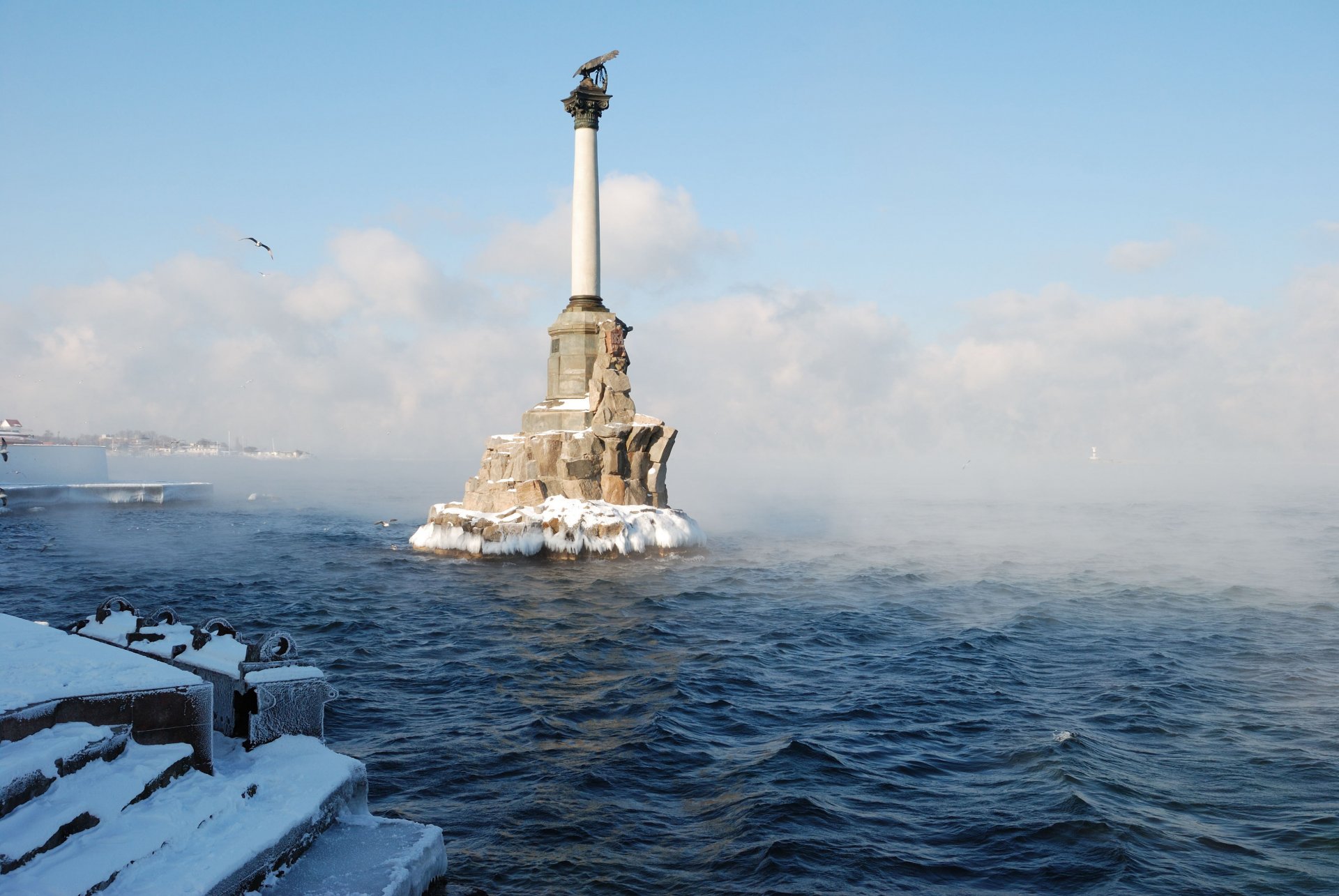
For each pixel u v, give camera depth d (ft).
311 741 36.01
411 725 60.34
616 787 49.14
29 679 29.89
